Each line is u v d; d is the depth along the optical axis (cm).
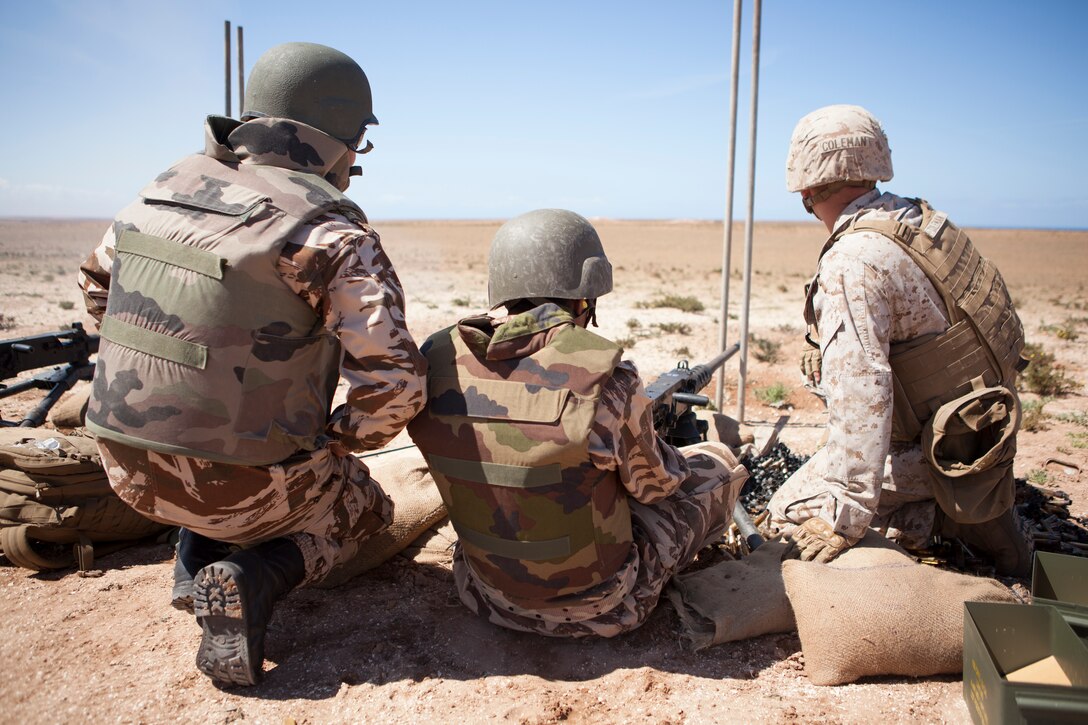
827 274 292
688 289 2556
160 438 224
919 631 246
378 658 263
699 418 475
